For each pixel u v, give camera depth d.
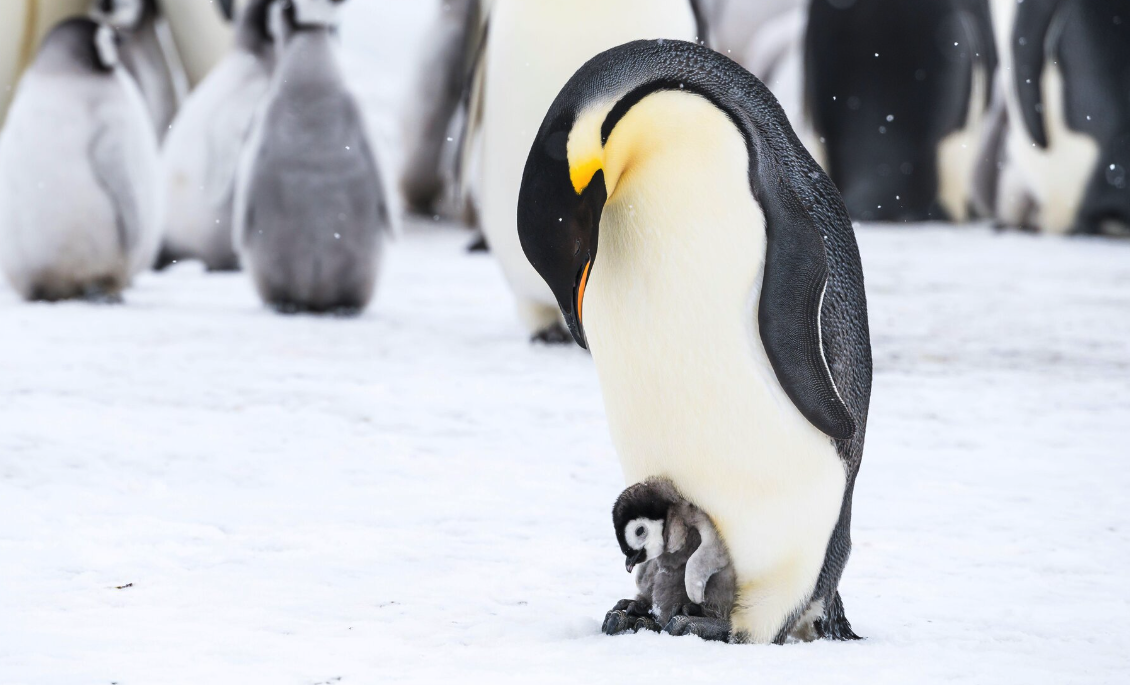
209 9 42.97
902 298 29.92
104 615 8.38
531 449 14.48
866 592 9.66
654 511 8.31
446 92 51.19
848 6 50.47
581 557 10.25
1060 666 7.64
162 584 9.21
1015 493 13.02
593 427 15.77
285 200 24.97
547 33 19.14
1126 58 42.22
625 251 8.28
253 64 33.50
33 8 39.03
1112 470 14.11
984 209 51.94
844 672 7.33
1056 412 17.53
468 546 10.53
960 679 7.26
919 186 51.91
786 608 8.50
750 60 64.88
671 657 7.58
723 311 8.11
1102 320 26.52
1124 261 37.59
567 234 8.04
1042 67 43.12
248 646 7.70
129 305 27.08
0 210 26.47
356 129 25.11
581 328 8.21
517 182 20.22
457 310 27.75
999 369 21.06
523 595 9.18
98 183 26.27
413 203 53.16
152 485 12.46
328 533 10.85
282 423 15.69
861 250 41.00
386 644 7.81
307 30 24.72
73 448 14.09
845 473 8.43
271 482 12.80
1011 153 45.72
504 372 19.72
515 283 21.67
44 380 18.19
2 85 39.38
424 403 17.09
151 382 18.27
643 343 8.34
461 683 6.99
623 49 8.23
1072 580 10.02
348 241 25.27
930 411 17.55
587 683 7.01
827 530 8.45
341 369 19.72
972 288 31.80
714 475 8.36
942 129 51.06
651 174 8.11
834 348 8.39
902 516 12.05
